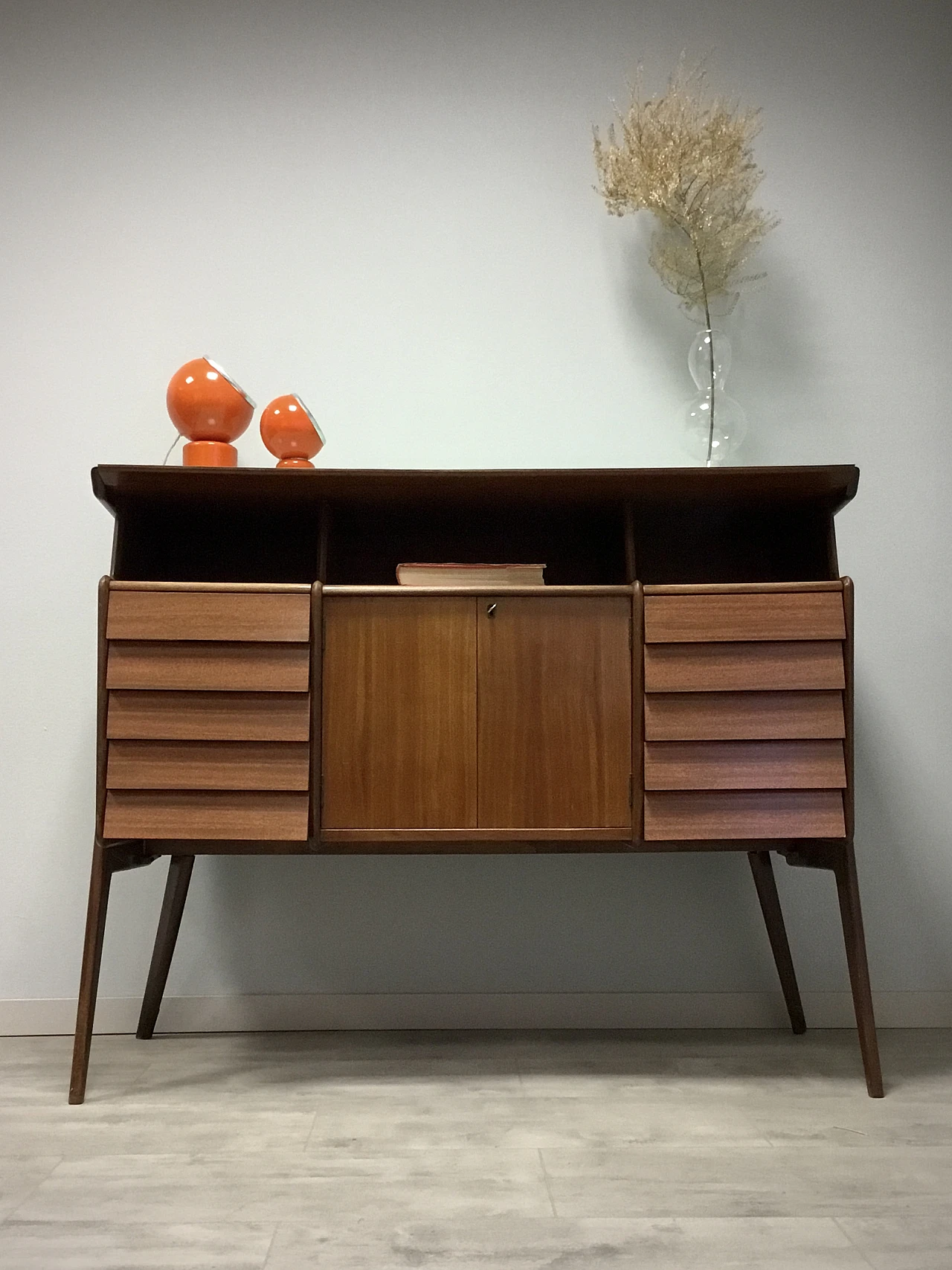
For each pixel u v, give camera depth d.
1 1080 1.51
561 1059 1.62
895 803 1.89
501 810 1.46
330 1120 1.33
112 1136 1.27
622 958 1.86
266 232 1.96
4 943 1.82
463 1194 1.10
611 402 1.95
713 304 1.92
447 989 1.84
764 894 1.76
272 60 1.98
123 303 1.93
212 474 1.47
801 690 1.47
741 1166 1.17
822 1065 1.59
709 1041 1.74
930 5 2.00
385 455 1.93
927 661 1.92
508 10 2.00
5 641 1.87
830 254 1.99
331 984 1.83
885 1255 0.96
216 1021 1.81
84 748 1.86
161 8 1.98
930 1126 1.31
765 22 2.00
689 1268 0.94
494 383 1.95
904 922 1.87
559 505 1.67
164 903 1.74
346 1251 0.97
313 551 1.84
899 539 1.94
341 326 1.95
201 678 1.44
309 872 1.85
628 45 1.99
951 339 1.98
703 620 1.48
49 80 1.96
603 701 1.48
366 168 1.97
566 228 1.97
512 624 1.48
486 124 1.98
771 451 1.96
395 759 1.46
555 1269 0.93
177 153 1.96
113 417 1.91
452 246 1.96
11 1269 0.93
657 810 1.46
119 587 1.45
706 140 1.80
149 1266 0.94
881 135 2.00
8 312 1.92
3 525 1.88
